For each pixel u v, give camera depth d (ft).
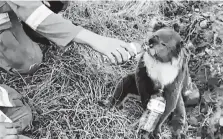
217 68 6.78
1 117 5.51
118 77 6.91
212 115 6.43
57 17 5.37
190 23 7.44
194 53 7.11
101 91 6.82
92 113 6.57
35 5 5.31
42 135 6.36
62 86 6.81
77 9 7.78
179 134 6.37
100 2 7.94
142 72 5.84
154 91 5.84
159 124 6.06
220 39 7.18
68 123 6.45
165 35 5.66
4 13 5.79
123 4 7.94
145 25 7.60
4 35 6.00
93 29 7.57
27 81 6.88
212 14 7.55
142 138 6.40
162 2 7.91
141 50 5.63
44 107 6.61
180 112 6.23
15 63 6.41
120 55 5.28
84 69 7.00
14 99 6.04
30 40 6.45
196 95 6.49
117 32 7.58
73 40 5.42
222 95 6.55
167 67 5.65
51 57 7.10
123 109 6.68
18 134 5.60
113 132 6.47
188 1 7.90
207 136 6.34
